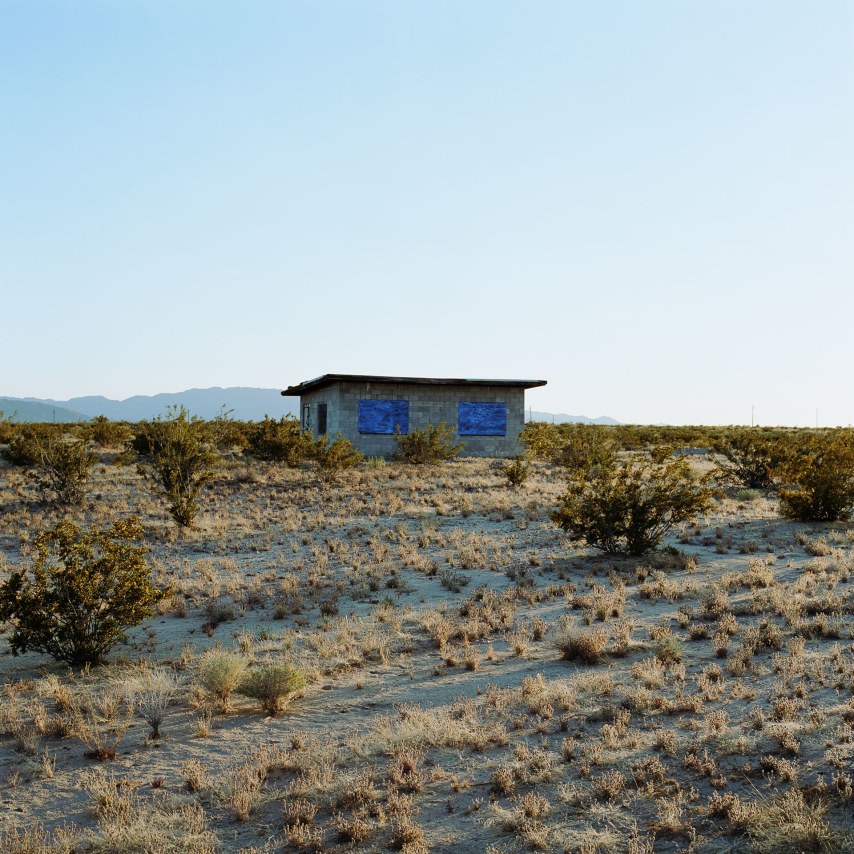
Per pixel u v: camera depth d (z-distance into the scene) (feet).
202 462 84.17
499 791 20.86
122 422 151.84
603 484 54.95
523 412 134.41
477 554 55.06
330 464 101.71
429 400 130.41
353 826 18.95
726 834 17.81
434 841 18.67
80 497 79.41
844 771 19.92
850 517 67.92
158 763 23.90
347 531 65.72
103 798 21.17
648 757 21.90
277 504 80.84
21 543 61.72
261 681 27.84
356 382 126.72
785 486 84.94
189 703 29.04
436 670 31.60
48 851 18.52
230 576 50.44
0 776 23.21
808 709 24.43
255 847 18.76
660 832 18.12
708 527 64.85
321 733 25.85
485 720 25.99
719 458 128.77
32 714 27.94
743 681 28.02
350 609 42.11
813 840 16.78
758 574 43.70
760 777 20.39
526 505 77.61
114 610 34.40
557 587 44.32
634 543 53.42
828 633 32.55
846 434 90.27
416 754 23.13
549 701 27.02
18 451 105.60
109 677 32.24
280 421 128.26
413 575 49.98
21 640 33.45
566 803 19.89
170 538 63.31
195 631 39.04
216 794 21.53
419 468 111.65
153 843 18.79
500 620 38.47
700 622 36.63
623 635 34.06
